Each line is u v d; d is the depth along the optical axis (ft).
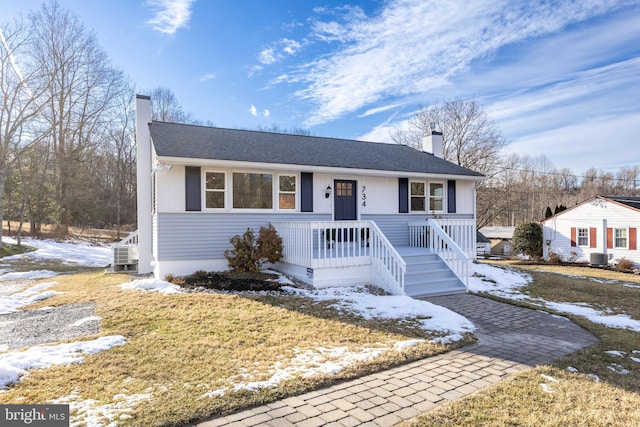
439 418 10.28
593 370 14.23
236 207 34.22
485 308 25.16
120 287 28.94
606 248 71.82
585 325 21.18
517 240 84.53
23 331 18.42
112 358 14.55
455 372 13.80
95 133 90.53
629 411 10.85
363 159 42.14
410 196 43.91
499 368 14.26
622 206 69.56
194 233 32.55
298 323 19.63
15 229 87.97
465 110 98.22
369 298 25.68
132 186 108.78
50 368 13.52
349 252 30.71
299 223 30.32
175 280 29.37
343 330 18.66
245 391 11.78
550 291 32.53
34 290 30.68
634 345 17.66
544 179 163.43
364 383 12.71
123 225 106.93
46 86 69.51
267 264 35.50
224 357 14.80
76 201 89.10
